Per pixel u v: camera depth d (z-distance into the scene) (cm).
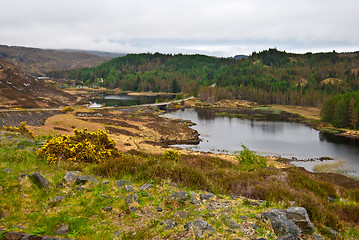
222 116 10769
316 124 8475
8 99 10475
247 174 1099
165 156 1686
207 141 5725
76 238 488
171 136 5997
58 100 13925
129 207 620
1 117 5206
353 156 4553
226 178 972
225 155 4109
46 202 614
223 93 18912
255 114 11550
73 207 604
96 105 14075
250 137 6269
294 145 5434
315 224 620
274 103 17062
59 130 4531
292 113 11969
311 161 4184
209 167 1334
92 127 5431
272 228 536
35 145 1324
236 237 497
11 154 1014
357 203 966
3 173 739
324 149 5103
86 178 764
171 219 568
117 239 494
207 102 16875
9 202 586
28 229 496
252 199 754
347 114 8181
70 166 939
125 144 4091
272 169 1434
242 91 19688
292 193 814
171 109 13525
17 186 666
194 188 818
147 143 4816
